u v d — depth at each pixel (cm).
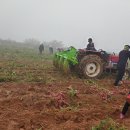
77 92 1275
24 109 1038
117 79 1511
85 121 946
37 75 1680
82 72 1644
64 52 1806
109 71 1711
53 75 1719
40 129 859
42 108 1050
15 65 2116
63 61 1720
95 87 1382
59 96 1127
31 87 1301
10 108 1038
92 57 1652
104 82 1584
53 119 951
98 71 1659
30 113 984
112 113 1031
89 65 1648
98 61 1650
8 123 901
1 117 948
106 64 1697
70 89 1313
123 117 998
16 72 1755
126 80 1666
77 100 1159
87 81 1551
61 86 1396
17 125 888
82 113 1006
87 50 1698
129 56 1519
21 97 1125
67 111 1010
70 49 1716
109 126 884
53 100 1096
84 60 1644
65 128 874
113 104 1147
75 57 1666
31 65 2192
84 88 1362
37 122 917
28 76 1622
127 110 1027
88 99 1180
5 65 2092
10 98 1118
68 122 921
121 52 1523
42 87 1347
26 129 873
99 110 1041
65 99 1148
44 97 1141
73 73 1730
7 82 1473
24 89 1296
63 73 1748
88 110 1035
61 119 956
